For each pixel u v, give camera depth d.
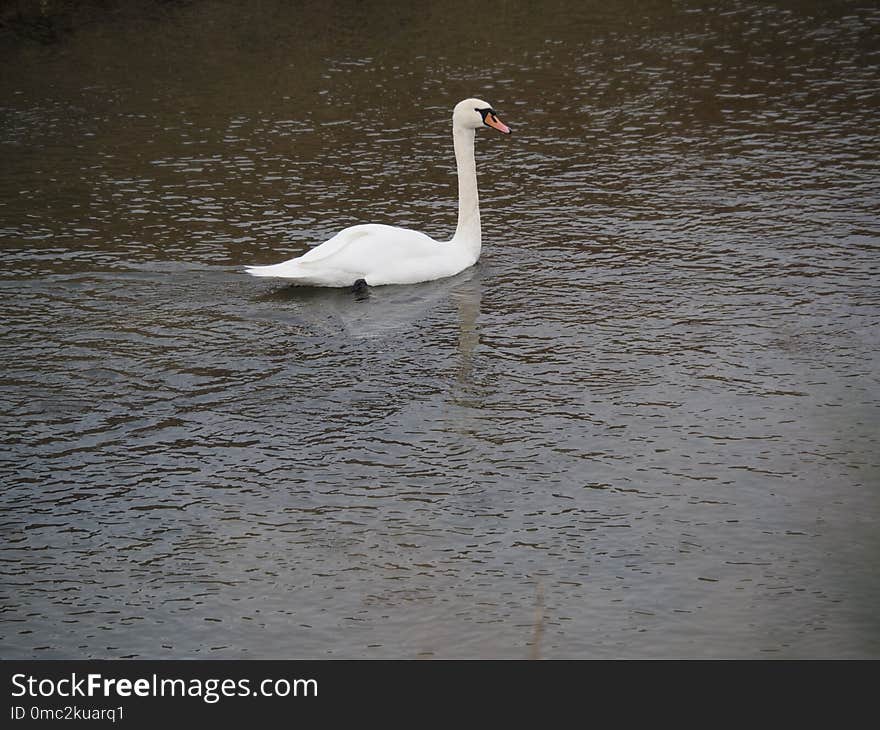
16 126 23.72
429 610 10.23
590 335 15.30
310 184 20.83
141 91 25.80
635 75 26.34
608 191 20.36
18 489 12.04
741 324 15.44
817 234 18.19
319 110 24.59
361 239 16.67
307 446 12.84
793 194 19.80
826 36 28.67
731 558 10.85
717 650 9.73
